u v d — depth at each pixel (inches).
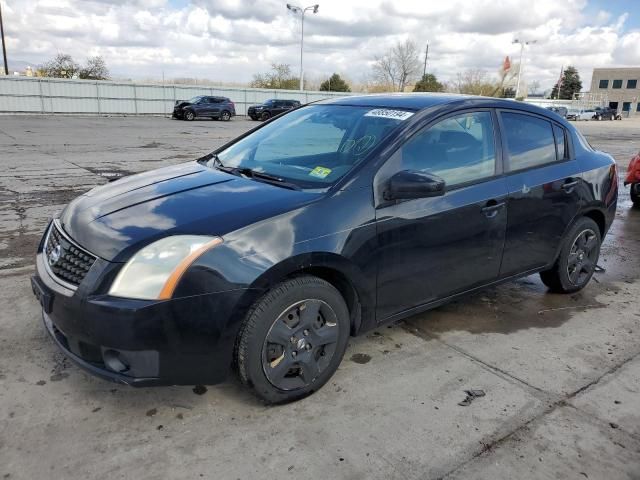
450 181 134.1
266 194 115.0
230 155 151.8
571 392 122.2
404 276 125.9
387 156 122.4
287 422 107.1
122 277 95.8
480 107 145.9
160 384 99.0
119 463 94.0
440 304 139.5
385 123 132.6
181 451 97.7
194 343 98.3
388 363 132.0
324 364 116.3
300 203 110.0
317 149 135.3
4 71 1760.6
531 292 183.9
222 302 98.5
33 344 133.0
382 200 119.5
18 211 276.1
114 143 658.2
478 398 118.2
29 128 872.9
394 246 121.4
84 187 349.4
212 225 101.9
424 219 126.0
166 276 95.7
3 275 179.6
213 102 1363.2
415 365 131.5
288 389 111.4
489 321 159.0
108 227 104.8
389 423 108.1
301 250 105.5
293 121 156.3
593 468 97.7
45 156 506.6
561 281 176.2
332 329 115.5
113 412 108.1
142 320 94.0
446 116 136.6
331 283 118.2
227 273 98.7
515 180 148.7
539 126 162.1
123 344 94.7
